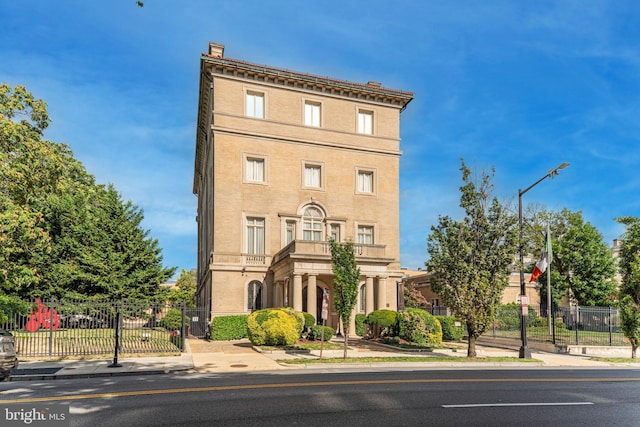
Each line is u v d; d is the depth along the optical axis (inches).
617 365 811.4
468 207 839.1
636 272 948.0
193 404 394.0
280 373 615.2
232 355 812.0
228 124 1293.1
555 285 1758.1
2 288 1192.2
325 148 1392.7
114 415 353.4
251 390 464.1
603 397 460.8
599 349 982.4
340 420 340.5
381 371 641.0
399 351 927.0
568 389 507.2
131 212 1419.8
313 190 1365.7
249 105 1337.4
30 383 535.2
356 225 1396.4
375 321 1115.3
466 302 814.5
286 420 339.6
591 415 373.7
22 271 965.8
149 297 1332.4
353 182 1411.2
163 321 1100.5
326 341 1058.7
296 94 1378.0
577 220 1781.5
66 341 893.8
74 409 375.6
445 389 482.9
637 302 944.3
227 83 1309.1
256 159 1327.5
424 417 353.4
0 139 834.8
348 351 898.7
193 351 874.1
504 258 812.6
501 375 618.2
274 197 1323.8
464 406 395.9
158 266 1397.6
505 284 834.2
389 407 386.9
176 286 3235.7
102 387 491.2
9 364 538.9
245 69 1306.6
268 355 818.8
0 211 828.0
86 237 1339.8
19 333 898.7
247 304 1270.9
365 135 1435.8
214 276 1242.6
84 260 1288.1
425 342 1043.3
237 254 1272.1
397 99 1473.9
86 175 1505.9
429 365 719.1
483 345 1164.5
